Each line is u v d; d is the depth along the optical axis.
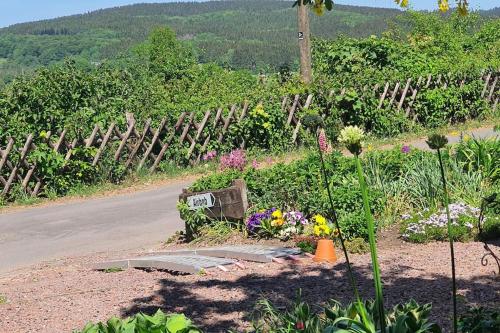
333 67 23.62
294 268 8.15
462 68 23.19
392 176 10.82
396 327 4.15
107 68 20.12
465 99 23.16
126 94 19.44
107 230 12.01
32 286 8.27
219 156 18.22
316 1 5.20
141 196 15.17
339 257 8.56
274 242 9.50
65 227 12.58
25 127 16.14
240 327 6.08
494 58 28.28
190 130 17.95
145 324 4.27
